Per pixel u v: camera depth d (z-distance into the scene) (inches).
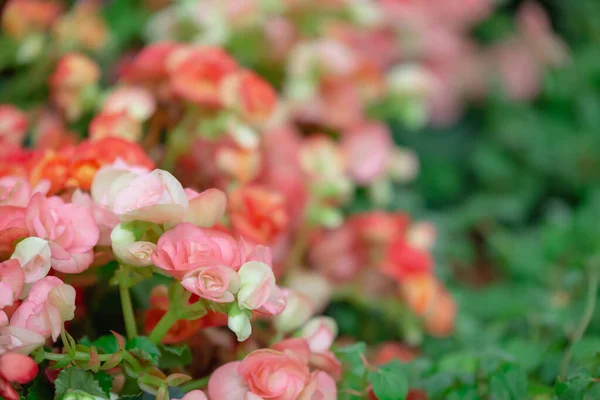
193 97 46.9
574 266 51.8
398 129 80.0
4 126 47.7
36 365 38.6
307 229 51.8
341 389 42.7
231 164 48.2
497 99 82.8
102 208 41.0
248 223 45.1
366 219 53.9
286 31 58.1
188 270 39.5
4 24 58.3
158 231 40.4
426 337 52.2
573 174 77.9
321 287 50.6
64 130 52.3
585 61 86.2
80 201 41.4
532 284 56.4
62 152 43.7
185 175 48.8
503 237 64.0
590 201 62.7
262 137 52.4
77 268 40.5
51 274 41.4
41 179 42.1
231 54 56.9
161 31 57.0
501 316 51.6
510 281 60.6
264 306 40.1
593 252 52.7
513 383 43.0
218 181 48.6
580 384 41.5
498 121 81.9
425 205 80.1
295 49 57.9
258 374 39.9
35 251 39.9
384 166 59.3
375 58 68.0
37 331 39.4
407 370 44.6
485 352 44.9
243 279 39.9
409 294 51.3
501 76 82.7
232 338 43.9
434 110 78.5
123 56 62.5
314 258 53.7
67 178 42.3
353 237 53.8
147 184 40.3
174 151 48.3
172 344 42.5
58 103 51.6
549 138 79.6
